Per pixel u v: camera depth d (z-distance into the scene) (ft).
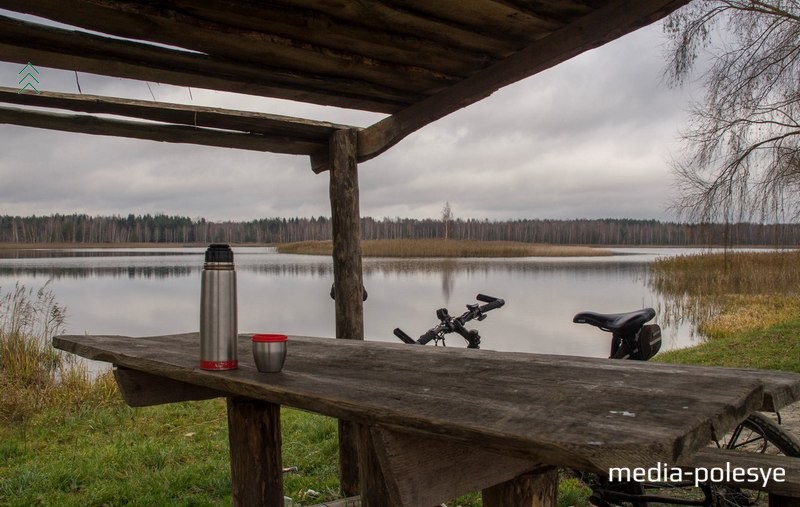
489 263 145.89
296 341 7.79
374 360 5.95
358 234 11.27
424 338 12.00
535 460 3.23
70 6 7.16
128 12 7.29
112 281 90.99
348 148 11.18
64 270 121.29
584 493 10.70
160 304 61.05
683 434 3.15
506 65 9.09
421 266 128.77
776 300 46.29
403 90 10.57
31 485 12.38
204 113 10.00
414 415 3.67
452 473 4.05
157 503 11.32
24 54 7.97
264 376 5.18
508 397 4.06
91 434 16.97
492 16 8.05
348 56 9.02
